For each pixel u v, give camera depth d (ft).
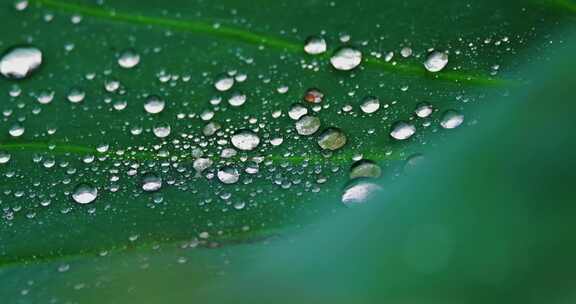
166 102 0.43
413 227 0.34
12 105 0.43
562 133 0.35
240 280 0.39
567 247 0.33
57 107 0.43
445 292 0.33
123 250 0.43
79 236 0.43
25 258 0.43
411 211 0.34
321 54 0.43
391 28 0.43
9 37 0.42
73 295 0.42
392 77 0.43
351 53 0.43
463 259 0.33
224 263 0.42
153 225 0.43
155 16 0.43
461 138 0.35
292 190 0.43
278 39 0.43
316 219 0.43
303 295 0.34
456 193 0.34
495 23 0.43
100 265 0.43
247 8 0.43
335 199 0.43
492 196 0.34
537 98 0.35
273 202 0.43
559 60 0.36
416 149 0.43
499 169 0.34
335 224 0.35
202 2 0.43
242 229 0.43
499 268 0.33
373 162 0.43
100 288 0.42
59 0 0.42
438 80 0.43
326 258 0.35
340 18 0.43
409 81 0.43
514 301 0.33
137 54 0.43
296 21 0.43
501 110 0.35
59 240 0.43
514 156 0.34
